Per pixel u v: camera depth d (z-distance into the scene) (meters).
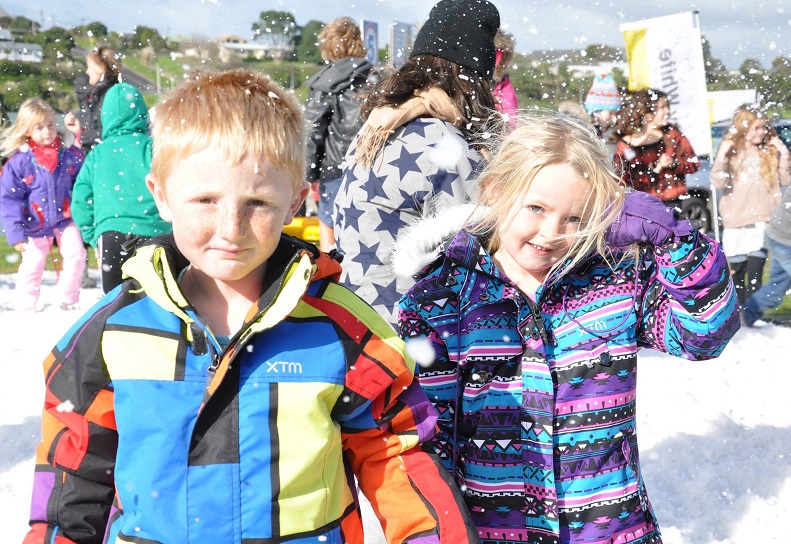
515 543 1.86
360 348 1.55
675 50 6.63
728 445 3.65
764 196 6.58
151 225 4.63
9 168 6.23
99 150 4.70
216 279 1.55
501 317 1.89
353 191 2.49
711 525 2.97
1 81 9.01
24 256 6.34
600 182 1.74
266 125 1.45
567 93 6.81
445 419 1.89
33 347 5.30
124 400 1.45
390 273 2.45
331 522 1.52
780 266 6.27
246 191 1.42
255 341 1.49
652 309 1.89
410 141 2.43
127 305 1.51
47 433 1.51
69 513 1.50
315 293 1.57
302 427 1.47
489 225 1.92
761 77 8.26
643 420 3.95
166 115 1.47
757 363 4.98
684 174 6.55
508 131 2.27
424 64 2.52
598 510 1.83
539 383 1.85
